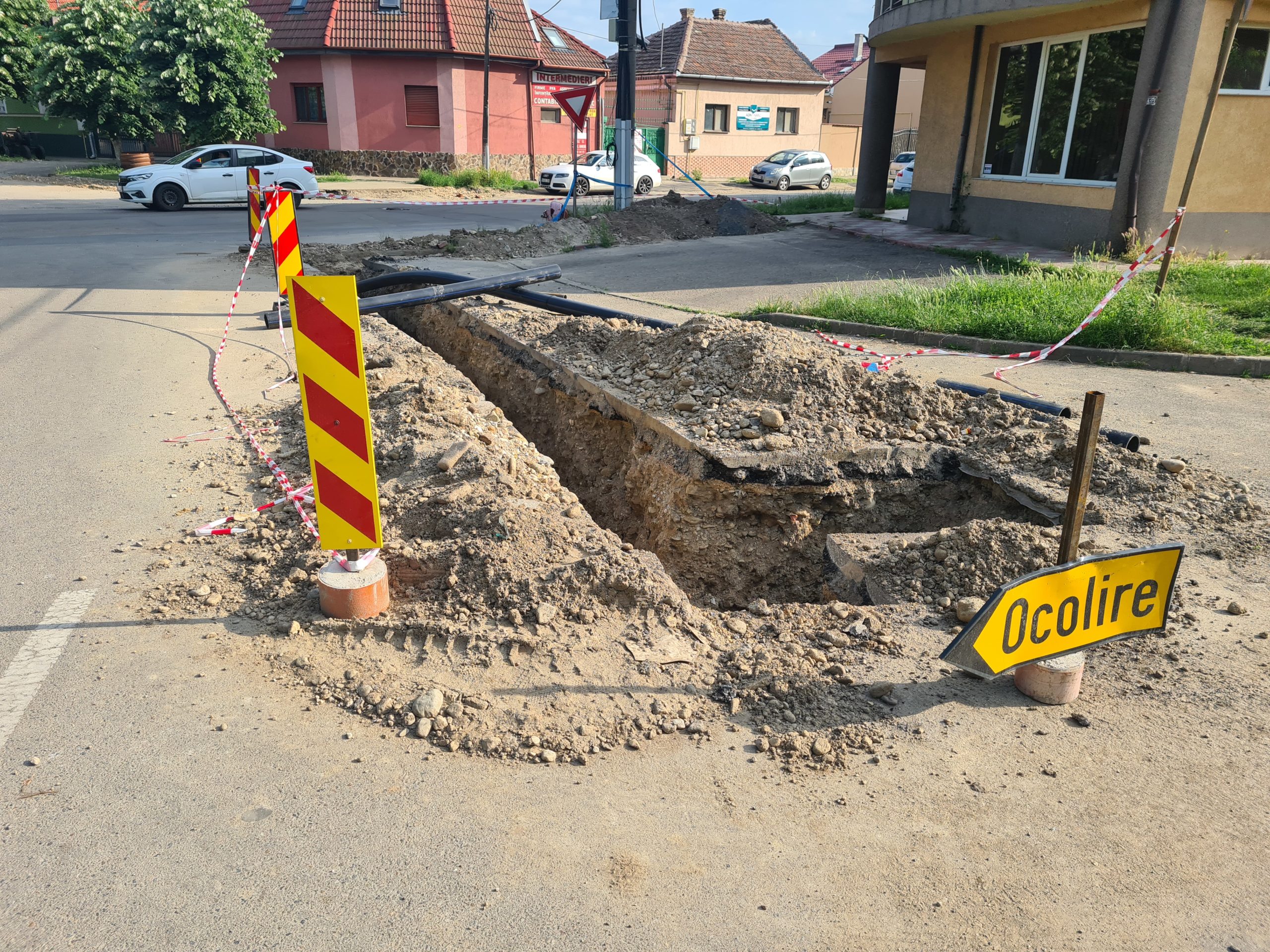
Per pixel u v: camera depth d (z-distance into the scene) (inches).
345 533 147.4
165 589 161.3
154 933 92.9
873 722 127.9
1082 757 121.3
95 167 1325.0
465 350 346.6
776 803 112.7
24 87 1301.7
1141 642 150.0
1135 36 537.0
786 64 1627.7
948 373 337.7
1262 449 249.3
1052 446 213.9
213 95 1101.1
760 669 139.3
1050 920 96.1
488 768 118.3
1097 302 395.2
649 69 1567.4
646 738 124.6
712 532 200.4
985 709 131.0
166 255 577.3
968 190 697.0
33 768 116.6
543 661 137.7
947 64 696.4
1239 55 513.3
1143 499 198.1
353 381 139.3
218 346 350.6
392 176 1343.5
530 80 1396.4
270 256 579.5
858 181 861.8
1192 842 107.1
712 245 690.8
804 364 227.5
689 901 97.7
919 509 208.4
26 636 146.0
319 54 1274.6
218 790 113.4
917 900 98.3
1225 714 130.7
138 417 261.9
